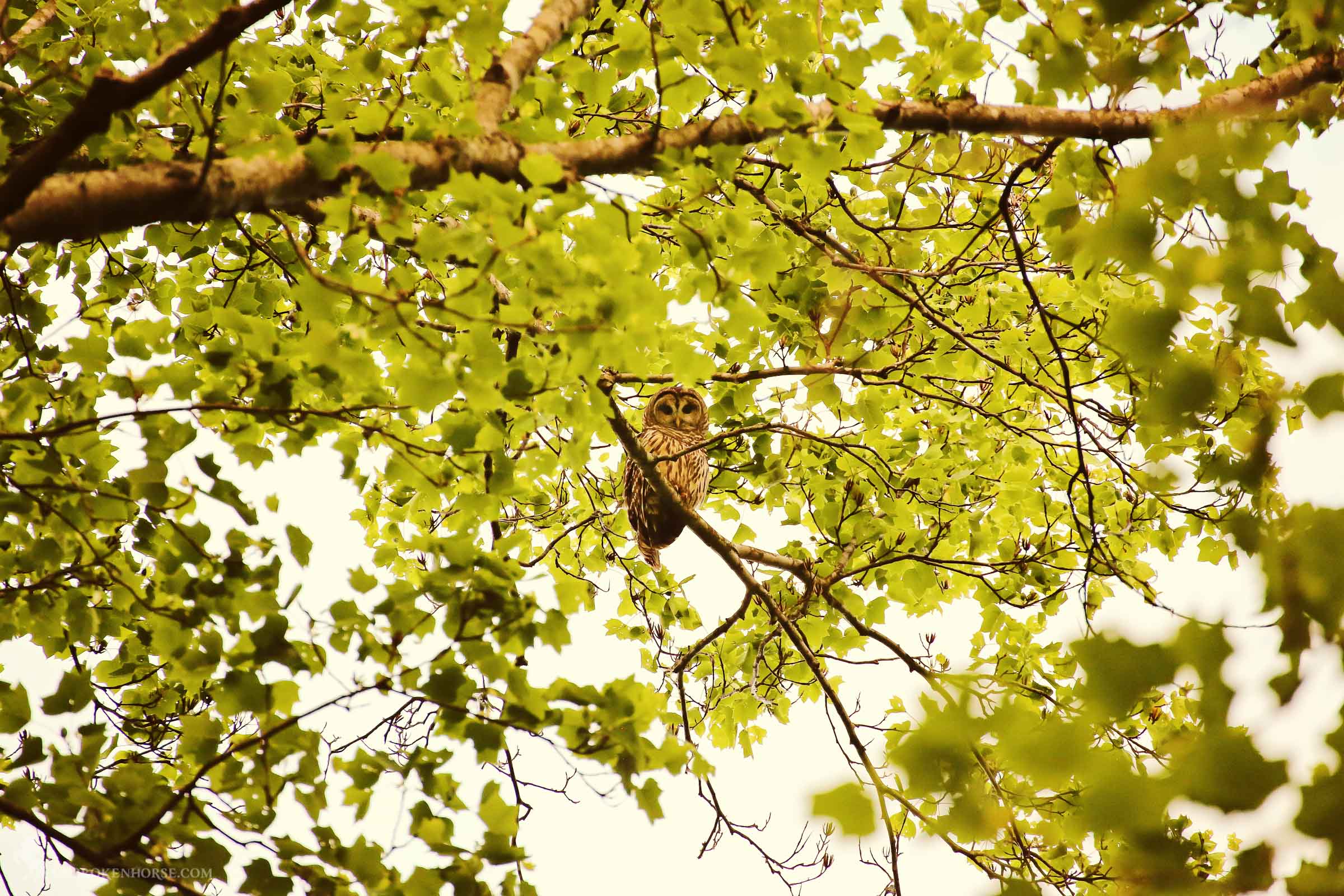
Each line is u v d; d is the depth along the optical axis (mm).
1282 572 1174
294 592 2566
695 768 2627
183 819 2580
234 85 3016
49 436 2611
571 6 3232
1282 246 1369
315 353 2686
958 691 1354
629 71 3010
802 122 2957
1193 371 1389
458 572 2592
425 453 2943
